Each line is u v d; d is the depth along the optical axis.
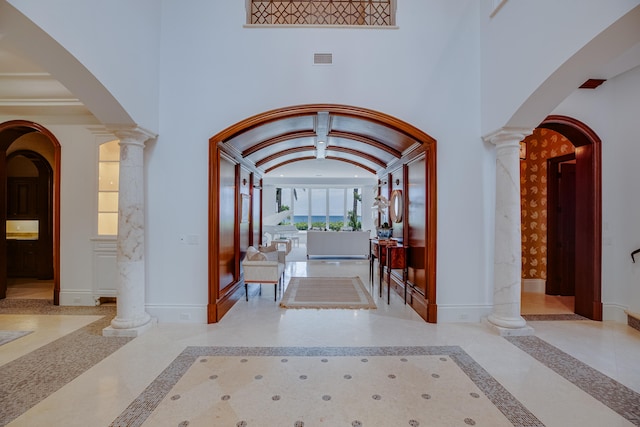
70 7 2.62
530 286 5.57
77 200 4.68
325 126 5.11
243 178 5.68
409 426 2.06
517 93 3.36
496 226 3.87
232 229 4.96
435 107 4.08
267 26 4.09
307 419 2.12
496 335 3.60
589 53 2.62
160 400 2.34
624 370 2.80
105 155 4.78
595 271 4.09
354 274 7.16
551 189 5.36
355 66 4.10
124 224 3.69
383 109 4.09
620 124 4.05
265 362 2.93
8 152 6.00
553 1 2.86
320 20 5.13
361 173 11.84
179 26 4.09
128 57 3.40
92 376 2.68
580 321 4.07
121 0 3.28
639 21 2.26
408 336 3.56
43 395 2.40
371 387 2.52
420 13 4.12
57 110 4.55
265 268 4.93
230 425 2.07
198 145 4.06
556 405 2.28
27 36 2.43
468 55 4.10
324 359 3.00
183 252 4.04
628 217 3.98
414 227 4.75
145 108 3.75
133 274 3.70
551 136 5.34
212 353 3.12
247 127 4.10
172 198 4.04
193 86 4.07
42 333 3.63
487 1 3.93
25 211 6.38
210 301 3.98
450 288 4.04
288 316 4.25
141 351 3.17
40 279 6.34
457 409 2.24
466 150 4.07
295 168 11.38
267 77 4.10
